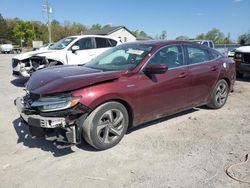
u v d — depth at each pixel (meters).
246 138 4.38
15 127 4.98
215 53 5.89
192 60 5.20
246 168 3.43
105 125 3.90
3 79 10.95
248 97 7.26
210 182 3.13
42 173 3.38
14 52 49.34
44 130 3.62
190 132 4.64
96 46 10.48
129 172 3.37
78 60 9.88
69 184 3.14
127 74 4.13
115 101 3.97
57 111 3.48
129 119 4.29
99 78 3.83
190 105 5.25
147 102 4.34
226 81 6.07
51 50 9.80
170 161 3.62
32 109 3.69
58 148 3.76
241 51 9.63
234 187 3.03
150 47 4.64
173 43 4.94
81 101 3.57
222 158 3.69
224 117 5.46
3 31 86.25
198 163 3.56
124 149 3.99
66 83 3.68
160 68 4.09
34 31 80.62
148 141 4.26
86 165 3.55
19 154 3.90
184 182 3.13
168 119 5.31
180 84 4.82
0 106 6.45
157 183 3.12
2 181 3.22
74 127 3.61
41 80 4.00
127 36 57.84
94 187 3.08
